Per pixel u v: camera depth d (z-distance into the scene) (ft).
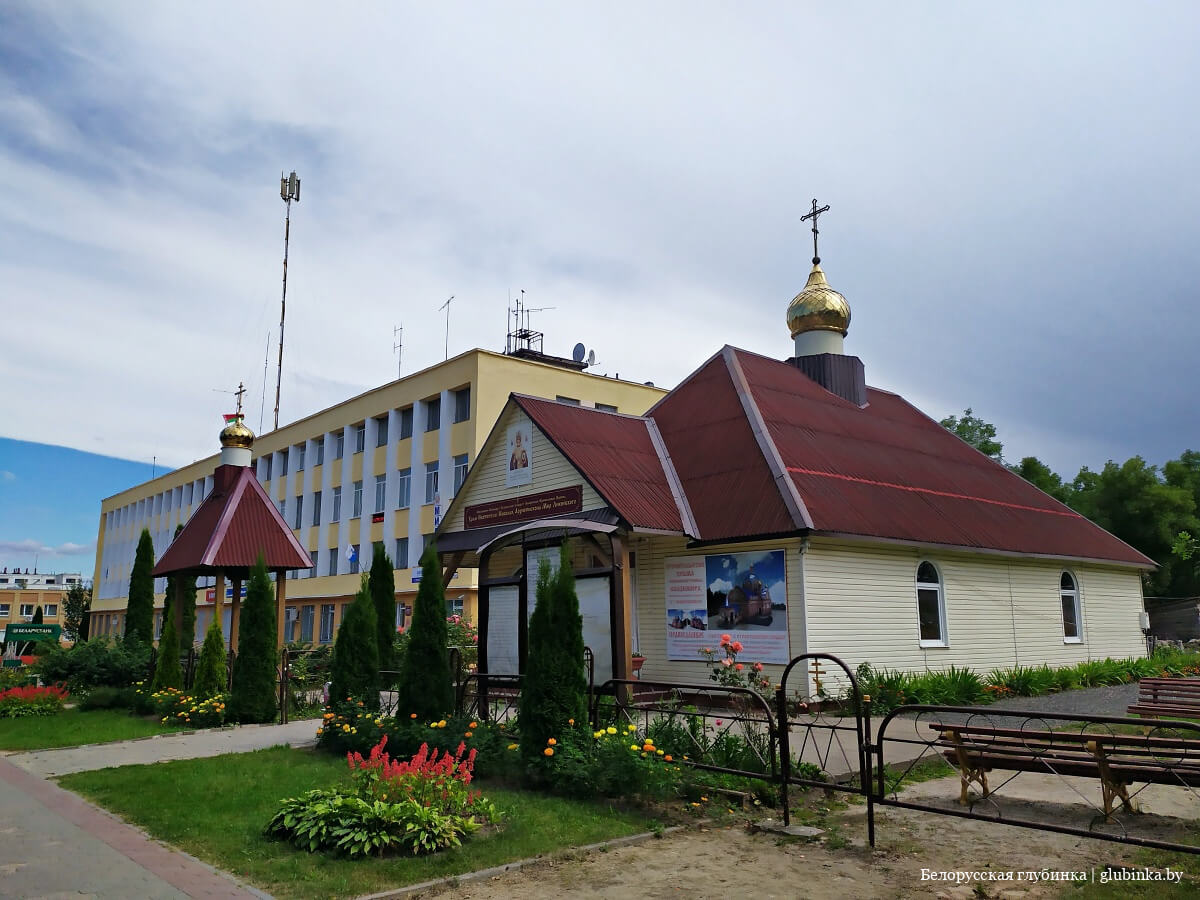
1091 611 80.33
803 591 54.29
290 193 150.30
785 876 22.62
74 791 33.71
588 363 135.95
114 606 231.71
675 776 29.81
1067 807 29.53
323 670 70.54
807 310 85.92
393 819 24.75
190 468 201.77
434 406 117.60
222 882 22.12
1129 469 154.30
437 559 41.52
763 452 62.23
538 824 27.14
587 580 43.73
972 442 175.52
